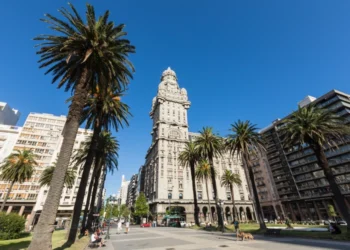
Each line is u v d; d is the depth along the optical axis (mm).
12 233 24141
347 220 19156
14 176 38969
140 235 26281
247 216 87250
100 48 15258
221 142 36531
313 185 69062
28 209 69000
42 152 80250
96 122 22422
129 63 17938
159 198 71875
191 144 44156
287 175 79000
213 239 19344
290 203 76812
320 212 66188
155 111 106438
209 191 81938
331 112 23812
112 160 36906
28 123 83438
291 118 25766
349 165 58281
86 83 15141
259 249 12820
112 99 23469
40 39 15383
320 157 23031
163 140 85000
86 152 32562
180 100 100562
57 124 88188
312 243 15008
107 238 22469
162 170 77562
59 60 16734
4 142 80125
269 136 90000
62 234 31234
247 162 29016
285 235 20625
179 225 51281
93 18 16219
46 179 45656
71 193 73000
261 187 90562
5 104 91375
